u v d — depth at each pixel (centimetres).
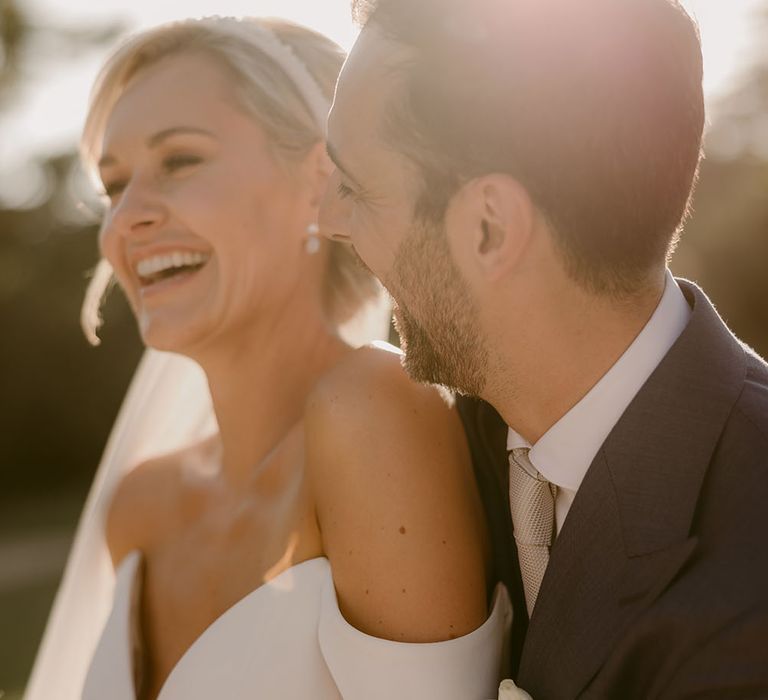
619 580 139
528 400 154
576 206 142
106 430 2069
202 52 195
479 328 151
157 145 190
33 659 755
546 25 142
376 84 150
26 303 2034
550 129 141
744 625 126
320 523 175
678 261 1962
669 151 143
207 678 176
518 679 148
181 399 238
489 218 146
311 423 175
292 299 196
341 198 167
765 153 2000
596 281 145
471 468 175
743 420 140
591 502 143
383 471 163
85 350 2048
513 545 172
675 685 131
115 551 221
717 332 149
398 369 178
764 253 1941
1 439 2033
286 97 193
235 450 202
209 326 190
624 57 141
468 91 144
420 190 149
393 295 158
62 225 2055
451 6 145
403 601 158
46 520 1711
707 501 139
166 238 189
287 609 173
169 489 214
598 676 137
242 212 188
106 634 201
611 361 149
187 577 198
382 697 155
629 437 143
